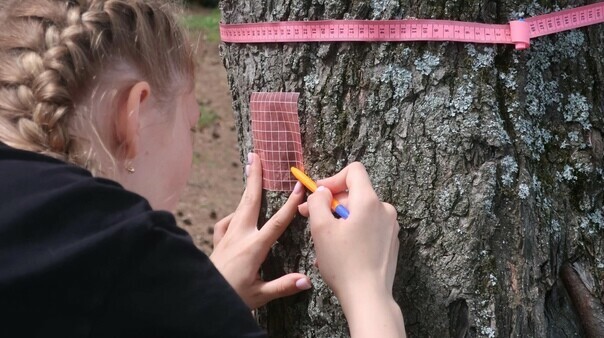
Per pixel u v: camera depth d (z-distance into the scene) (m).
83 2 1.20
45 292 1.01
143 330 1.05
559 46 1.53
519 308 1.49
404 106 1.48
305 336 1.63
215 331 1.08
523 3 1.47
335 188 1.48
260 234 1.55
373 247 1.36
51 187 1.06
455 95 1.46
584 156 1.56
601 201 1.60
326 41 1.49
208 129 6.56
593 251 1.58
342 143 1.51
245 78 1.64
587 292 1.58
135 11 1.22
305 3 1.51
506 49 1.48
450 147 1.47
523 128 1.49
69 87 1.13
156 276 1.06
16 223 1.03
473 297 1.48
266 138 1.58
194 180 5.67
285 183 1.58
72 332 1.02
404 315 1.53
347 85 1.50
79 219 1.05
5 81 1.15
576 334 1.60
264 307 1.70
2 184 1.06
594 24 1.55
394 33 1.45
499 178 1.48
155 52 1.25
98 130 1.17
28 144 1.11
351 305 1.33
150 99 1.25
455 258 1.48
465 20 1.45
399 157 1.49
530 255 1.50
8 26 1.19
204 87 7.36
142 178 1.26
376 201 1.40
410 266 1.51
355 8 1.47
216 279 1.11
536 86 1.52
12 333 1.01
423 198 1.48
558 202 1.56
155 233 1.06
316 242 1.39
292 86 1.54
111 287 1.03
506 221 1.49
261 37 1.56
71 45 1.14
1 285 1.00
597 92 1.58
